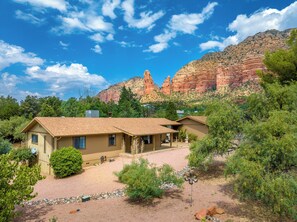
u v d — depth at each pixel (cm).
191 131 3744
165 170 1296
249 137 962
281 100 1417
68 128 2122
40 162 2191
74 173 1886
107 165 2116
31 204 1243
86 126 2308
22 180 912
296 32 2352
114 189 1442
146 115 6738
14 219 1027
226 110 1515
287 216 977
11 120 3666
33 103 5078
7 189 871
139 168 1259
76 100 6241
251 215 1027
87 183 1622
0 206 807
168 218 1007
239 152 934
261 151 875
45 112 4591
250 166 824
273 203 826
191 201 1209
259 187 829
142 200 1238
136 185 1176
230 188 1396
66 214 1076
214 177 1620
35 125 2316
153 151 2670
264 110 1423
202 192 1348
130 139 2645
